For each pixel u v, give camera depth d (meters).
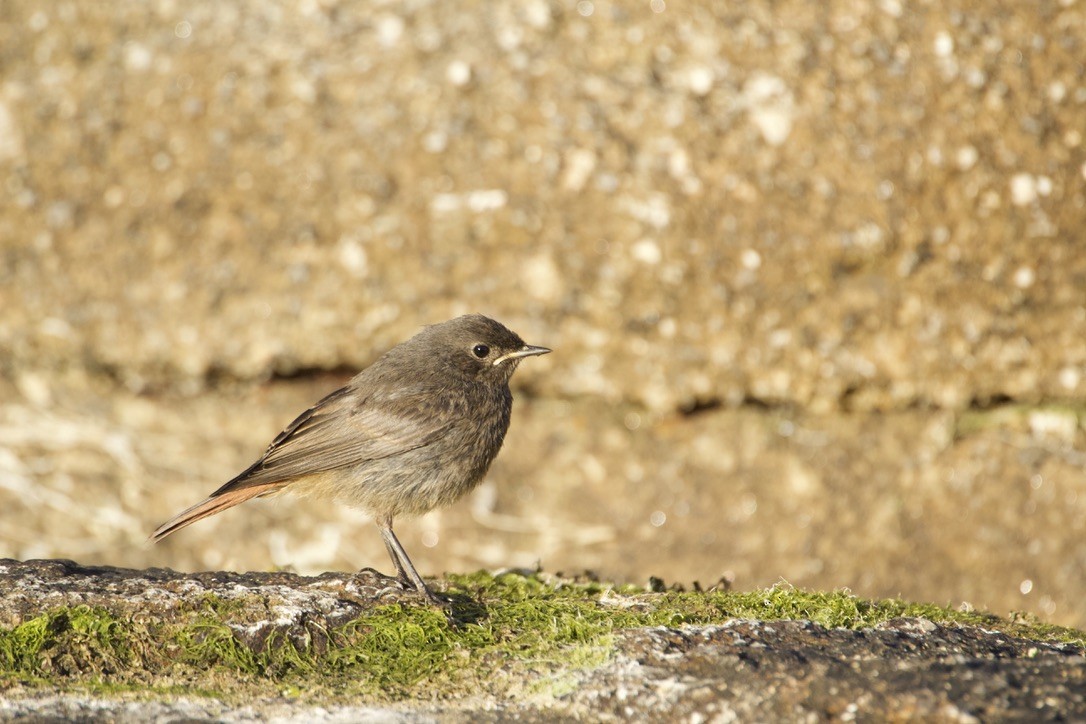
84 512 12.95
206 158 13.34
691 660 6.40
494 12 13.34
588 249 12.94
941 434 13.12
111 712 6.03
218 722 5.94
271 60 13.43
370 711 6.14
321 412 9.17
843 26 13.09
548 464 13.27
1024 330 13.07
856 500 12.91
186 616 6.90
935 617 7.67
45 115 13.61
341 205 13.16
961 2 13.12
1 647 6.52
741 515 12.91
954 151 12.85
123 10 13.74
